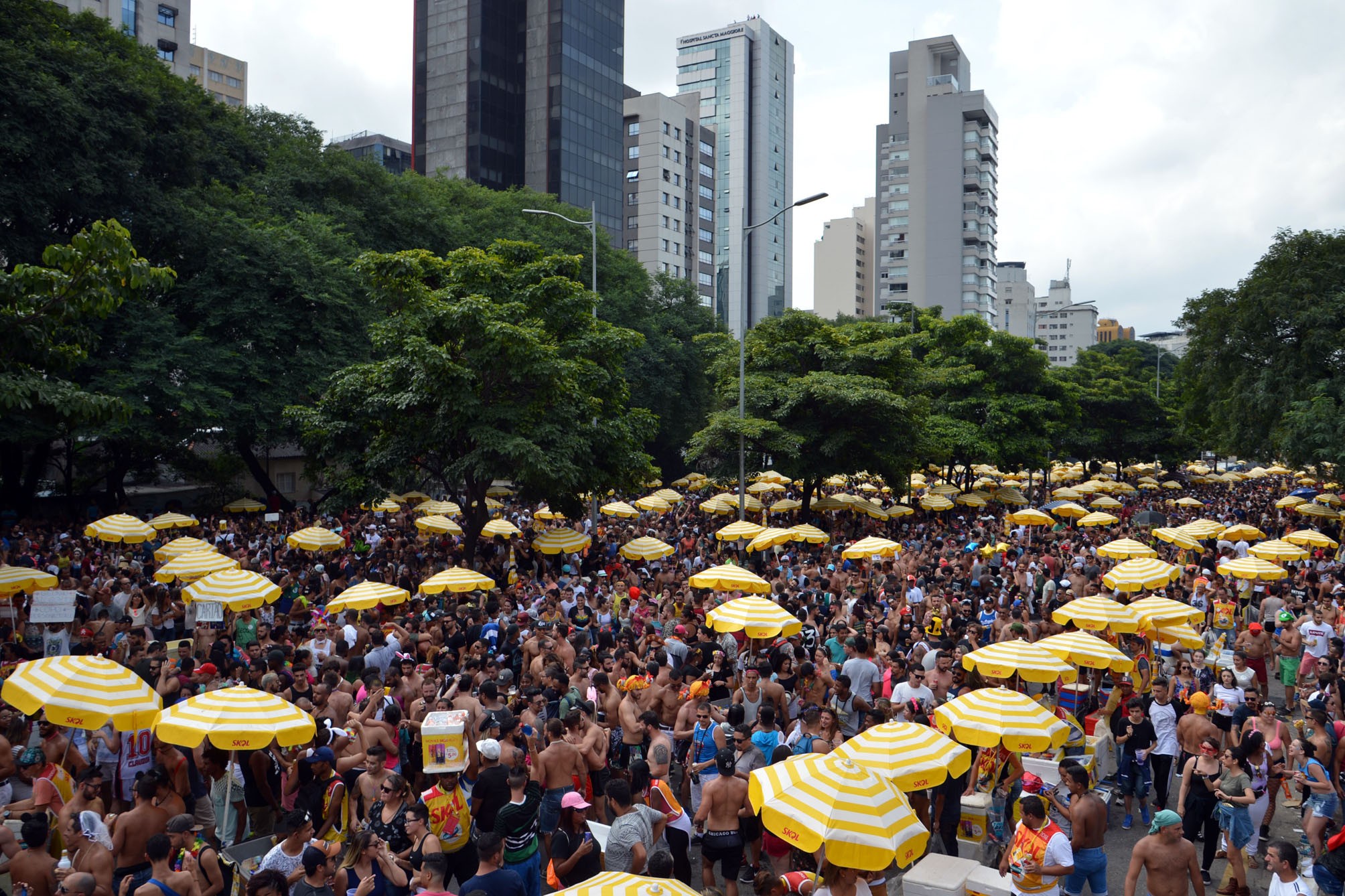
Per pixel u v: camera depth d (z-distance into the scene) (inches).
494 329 831.1
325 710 434.6
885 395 1255.5
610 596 794.2
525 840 332.2
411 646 575.5
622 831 312.2
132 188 1198.9
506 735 387.2
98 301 565.0
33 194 1079.6
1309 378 1453.0
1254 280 1582.2
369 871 309.0
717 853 352.5
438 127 3964.1
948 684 518.6
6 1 1173.1
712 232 4808.1
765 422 1241.4
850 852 272.7
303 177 1690.5
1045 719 397.7
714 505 1360.7
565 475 872.3
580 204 4050.2
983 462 1822.1
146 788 317.7
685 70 5728.3
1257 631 670.5
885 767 340.8
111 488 1488.7
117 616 716.7
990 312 5349.4
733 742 410.3
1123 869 419.5
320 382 1325.0
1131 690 534.0
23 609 768.9
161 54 3351.4
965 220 5167.3
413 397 847.1
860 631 613.9
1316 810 391.2
